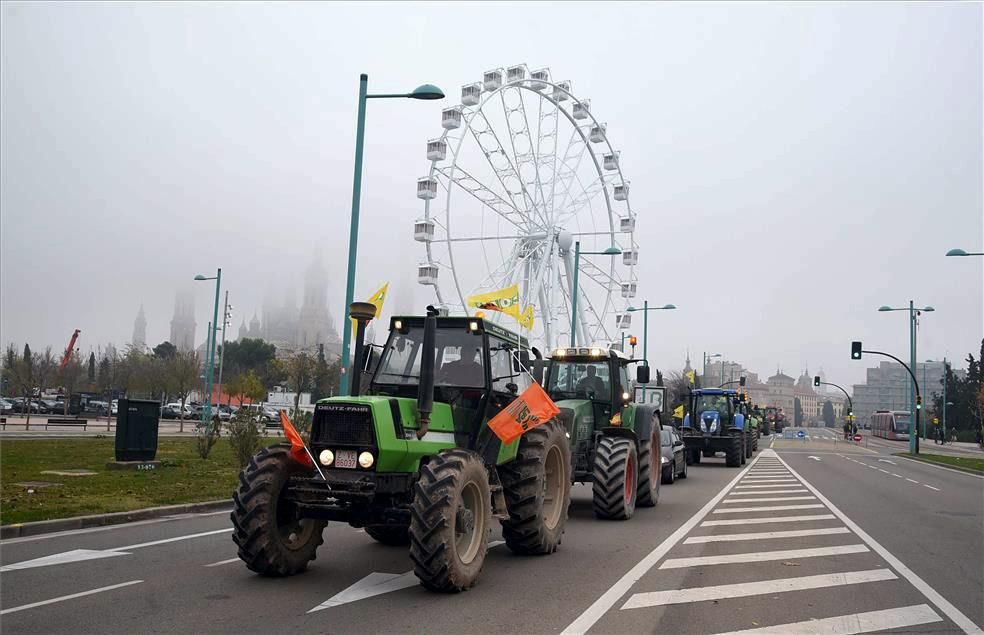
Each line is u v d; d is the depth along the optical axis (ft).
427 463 27.58
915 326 175.73
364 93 61.52
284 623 21.49
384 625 21.49
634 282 146.00
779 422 379.35
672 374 310.24
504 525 31.65
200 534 36.14
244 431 63.93
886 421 301.02
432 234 118.32
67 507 40.24
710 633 21.34
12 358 195.00
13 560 29.48
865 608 24.31
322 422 26.53
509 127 131.64
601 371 49.88
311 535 28.40
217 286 161.89
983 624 22.76
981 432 239.50
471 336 30.66
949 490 73.05
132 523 39.55
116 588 25.12
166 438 110.63
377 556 31.53
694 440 102.47
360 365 29.04
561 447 34.58
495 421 29.32
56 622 21.17
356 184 60.59
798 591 26.45
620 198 143.64
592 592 25.85
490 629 21.27
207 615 22.13
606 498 43.78
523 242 131.75
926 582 28.37
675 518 45.85
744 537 38.40
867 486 73.46
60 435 106.83
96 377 277.03
